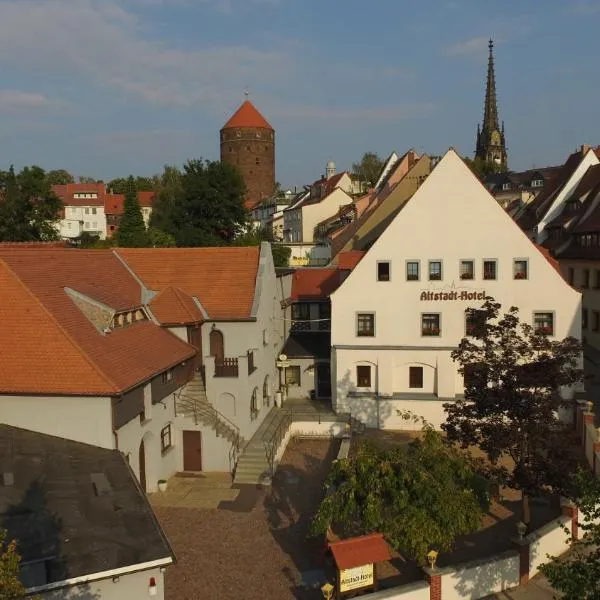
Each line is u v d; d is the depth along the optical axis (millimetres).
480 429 19906
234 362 28844
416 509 16781
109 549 14555
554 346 19750
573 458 18781
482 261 32938
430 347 33375
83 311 24344
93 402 20609
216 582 18125
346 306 34062
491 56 130000
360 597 15711
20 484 17234
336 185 94875
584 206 50875
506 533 20969
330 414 34125
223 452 27359
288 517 22609
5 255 24250
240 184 70625
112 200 121188
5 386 20562
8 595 10156
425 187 33125
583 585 12117
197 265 33375
